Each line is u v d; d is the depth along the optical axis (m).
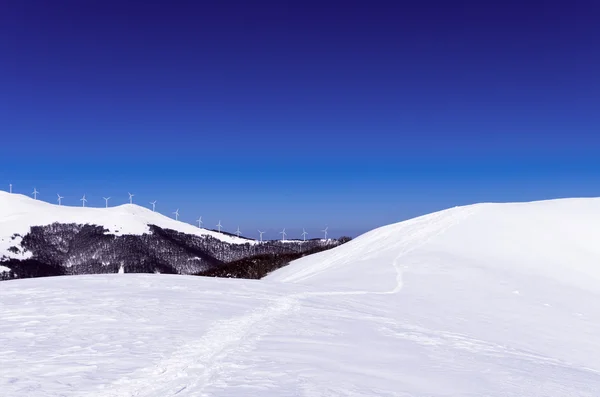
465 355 12.14
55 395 6.94
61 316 14.05
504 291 24.66
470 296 23.30
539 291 25.23
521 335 17.56
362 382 8.34
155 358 9.30
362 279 27.27
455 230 39.59
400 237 41.34
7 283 23.70
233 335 11.88
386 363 10.13
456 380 9.28
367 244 43.00
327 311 17.16
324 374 8.64
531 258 32.25
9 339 10.94
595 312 22.25
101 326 12.57
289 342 11.41
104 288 21.44
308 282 28.11
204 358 9.44
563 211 41.62
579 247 33.84
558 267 30.56
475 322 18.66
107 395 7.04
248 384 7.75
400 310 19.31
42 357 9.24
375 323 15.58
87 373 8.16
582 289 26.59
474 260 31.44
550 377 10.70
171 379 7.96
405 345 12.48
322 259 42.53
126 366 8.66
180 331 12.09
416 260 31.48
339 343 11.74
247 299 18.95
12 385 7.39
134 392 7.21
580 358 15.47
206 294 19.97
